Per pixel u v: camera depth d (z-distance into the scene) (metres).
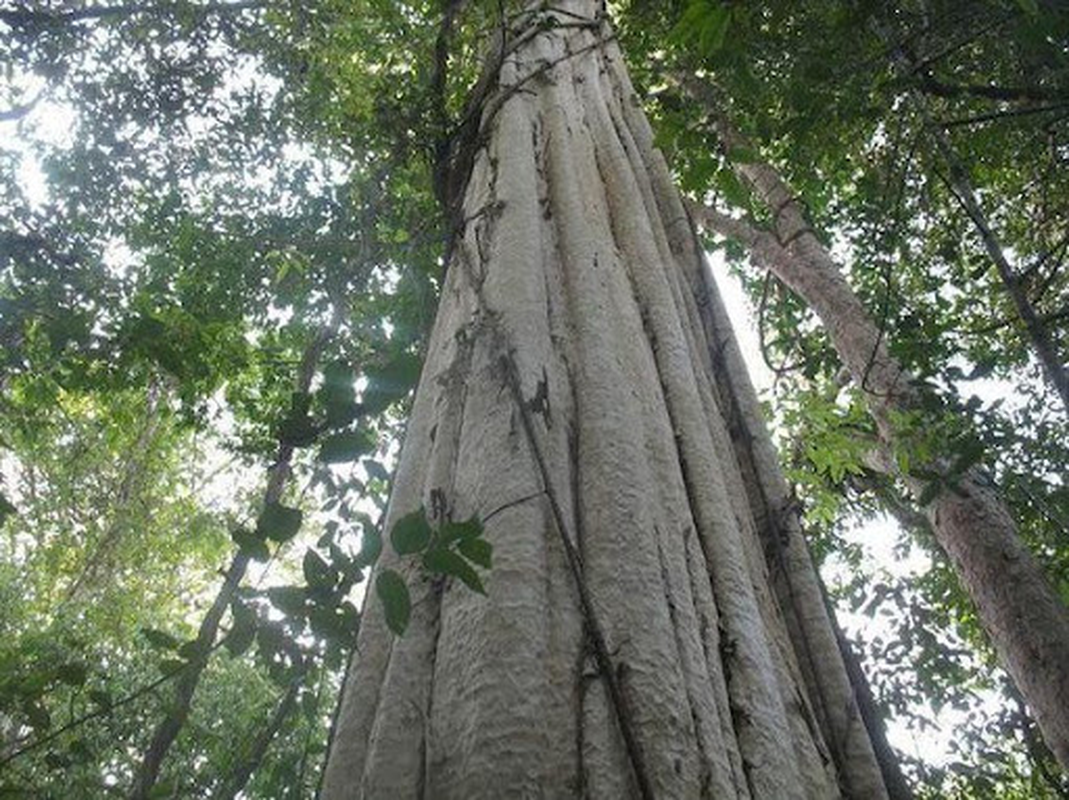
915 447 4.27
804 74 3.18
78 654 4.68
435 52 4.83
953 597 7.80
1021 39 2.75
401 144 4.63
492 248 2.55
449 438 1.99
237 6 6.18
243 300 6.83
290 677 1.69
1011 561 4.75
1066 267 6.48
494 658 1.39
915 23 3.35
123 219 7.05
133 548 10.74
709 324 2.96
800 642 2.01
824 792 1.55
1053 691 4.32
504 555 1.55
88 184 6.88
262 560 1.46
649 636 1.47
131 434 9.95
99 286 5.32
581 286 2.42
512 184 2.86
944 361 4.41
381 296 6.27
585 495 1.77
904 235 5.97
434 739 1.36
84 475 10.99
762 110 3.92
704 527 1.89
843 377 8.12
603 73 4.25
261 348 6.37
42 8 5.92
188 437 11.38
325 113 6.16
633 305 2.51
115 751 3.75
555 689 1.38
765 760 1.43
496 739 1.29
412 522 1.23
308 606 1.43
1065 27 2.68
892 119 5.04
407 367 1.47
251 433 6.57
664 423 2.09
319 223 6.86
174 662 1.74
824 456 6.04
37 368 3.59
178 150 6.96
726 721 1.46
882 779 1.73
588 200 2.94
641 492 1.77
